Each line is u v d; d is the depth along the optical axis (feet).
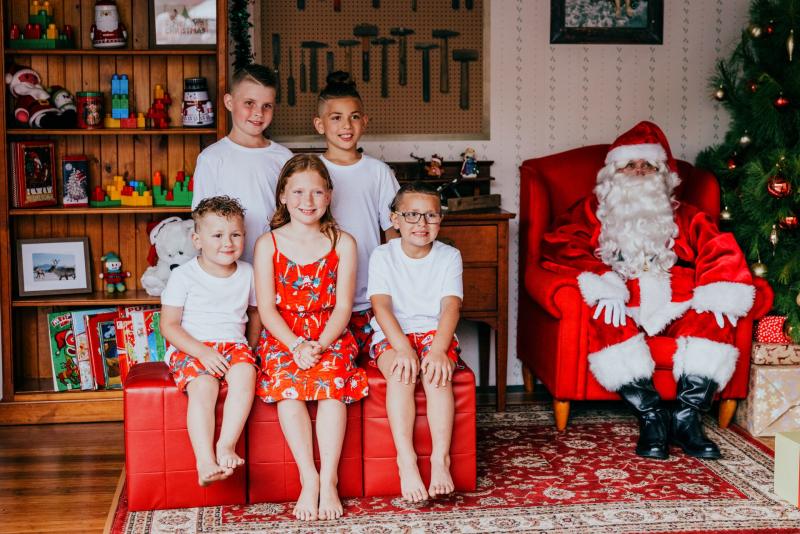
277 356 8.88
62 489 9.44
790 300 10.93
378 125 13.29
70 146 12.38
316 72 13.10
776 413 10.98
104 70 12.35
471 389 9.10
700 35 13.53
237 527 8.34
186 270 9.09
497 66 13.25
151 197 12.23
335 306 9.22
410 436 8.80
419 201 9.19
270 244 9.07
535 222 12.35
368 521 8.46
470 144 13.33
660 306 10.69
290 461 8.93
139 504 8.75
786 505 8.85
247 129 10.19
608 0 13.29
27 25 11.87
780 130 11.79
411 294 9.46
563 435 11.15
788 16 11.71
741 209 12.10
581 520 8.47
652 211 11.30
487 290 12.12
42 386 12.07
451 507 8.80
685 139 13.67
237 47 12.04
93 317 11.99
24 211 11.60
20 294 12.02
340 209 10.16
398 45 13.19
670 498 9.02
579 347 10.81
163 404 8.69
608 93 13.48
